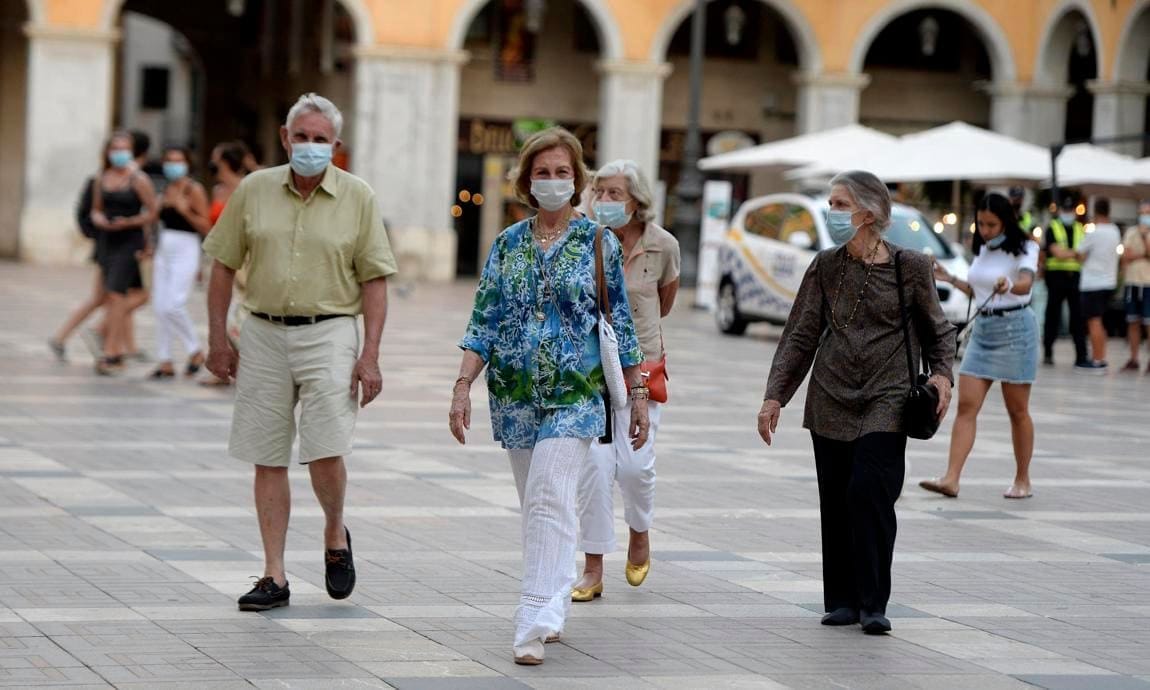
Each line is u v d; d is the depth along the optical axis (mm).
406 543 26734
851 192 22219
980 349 33906
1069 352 77812
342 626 21219
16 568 23797
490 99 118812
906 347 22266
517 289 20469
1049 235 67500
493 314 20750
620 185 23734
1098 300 66625
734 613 22922
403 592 23297
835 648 21141
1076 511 32688
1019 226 33844
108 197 48688
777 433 42844
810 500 32406
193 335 49125
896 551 27938
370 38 109500
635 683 19125
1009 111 118812
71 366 50562
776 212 76500
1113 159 84438
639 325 23875
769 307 75500
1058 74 118375
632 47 113812
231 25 140750
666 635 21547
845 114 117875
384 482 32531
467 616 22016
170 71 178875
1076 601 24453
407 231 110438
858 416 22328
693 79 104000
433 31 110250
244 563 24625
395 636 20828
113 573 23734
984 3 118125
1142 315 66438
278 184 22141
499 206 119500
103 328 49250
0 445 35094
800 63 118688
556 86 119500
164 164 48344
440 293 98562
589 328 20391
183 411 41719
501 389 20672
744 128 123750
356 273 22266
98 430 37844
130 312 51812
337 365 22000
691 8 114188
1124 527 31031
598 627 21859
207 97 142500
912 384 22219
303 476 33000
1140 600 24688
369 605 22438
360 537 27094
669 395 50438
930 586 25172
